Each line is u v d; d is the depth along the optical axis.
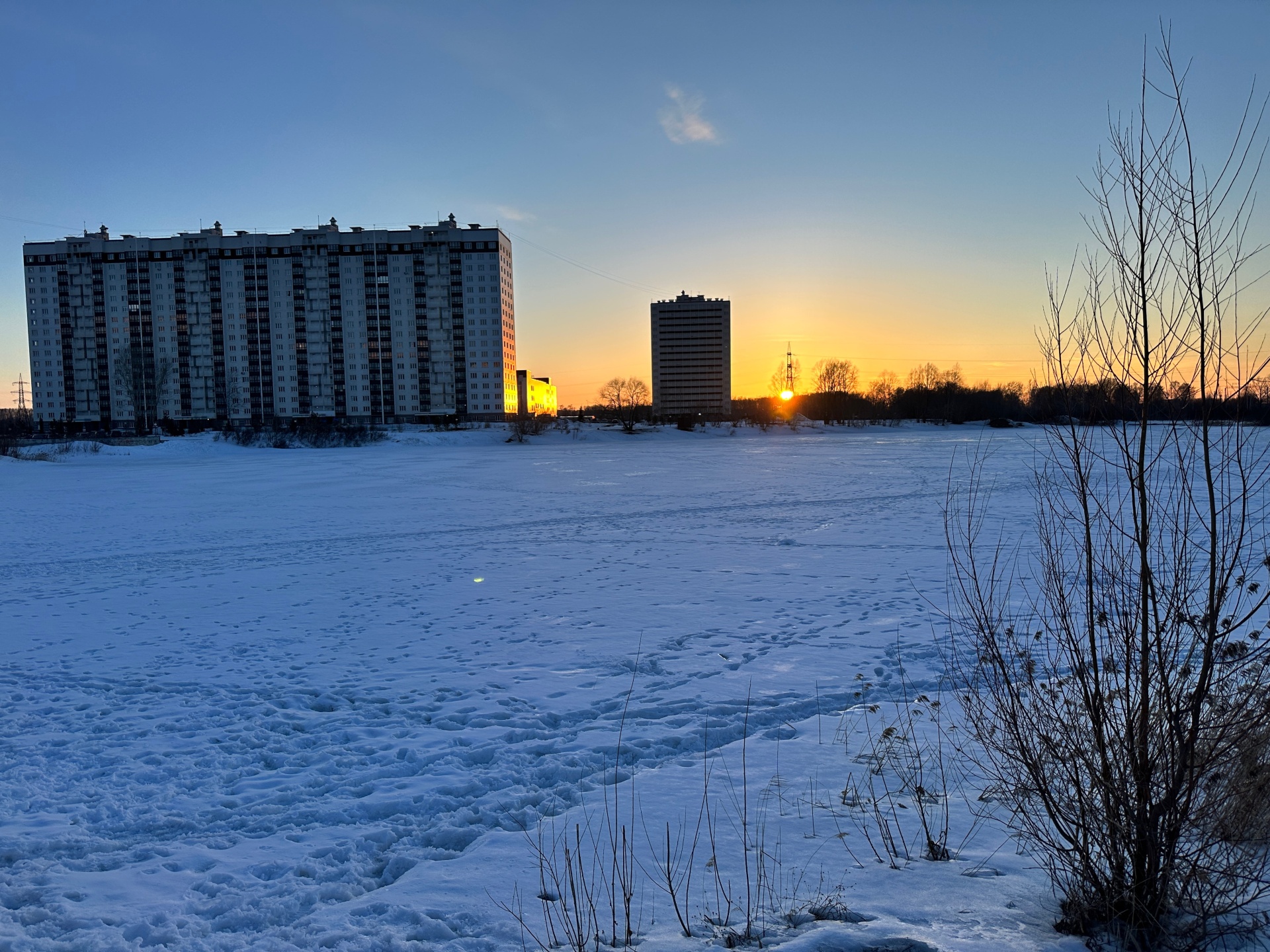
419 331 122.38
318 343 122.06
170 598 12.12
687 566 13.88
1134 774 3.08
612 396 150.62
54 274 122.75
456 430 95.06
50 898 3.85
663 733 6.15
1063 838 3.56
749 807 4.57
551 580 12.91
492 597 11.70
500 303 122.50
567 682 7.66
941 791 4.65
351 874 4.11
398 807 4.97
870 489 26.92
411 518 21.61
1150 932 2.98
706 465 40.97
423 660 8.57
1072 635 3.45
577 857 4.00
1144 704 3.14
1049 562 3.81
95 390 124.19
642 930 3.21
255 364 122.69
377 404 123.00
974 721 4.21
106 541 18.16
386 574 13.77
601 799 4.82
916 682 7.21
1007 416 99.50
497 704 7.05
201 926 3.57
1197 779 3.01
